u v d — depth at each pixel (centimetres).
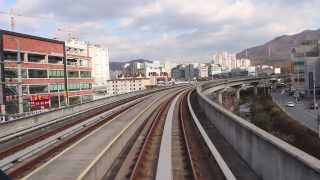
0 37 8350
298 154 1016
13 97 8550
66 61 11256
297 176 1002
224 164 1691
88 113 4684
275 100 12300
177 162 1936
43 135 2725
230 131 2294
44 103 8812
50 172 1697
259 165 1455
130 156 2159
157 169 1711
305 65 13238
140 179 1617
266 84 18450
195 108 5247
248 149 1688
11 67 8662
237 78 17875
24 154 2059
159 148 2292
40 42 9888
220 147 2222
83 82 12238
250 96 17088
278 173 1181
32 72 9475
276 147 1196
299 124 6662
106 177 1725
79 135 2791
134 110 5247
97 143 2428
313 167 892
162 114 4781
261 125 7300
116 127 3259
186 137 2658
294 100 12044
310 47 15825
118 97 7275
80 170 1717
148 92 10294
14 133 2867
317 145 4953
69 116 4134
